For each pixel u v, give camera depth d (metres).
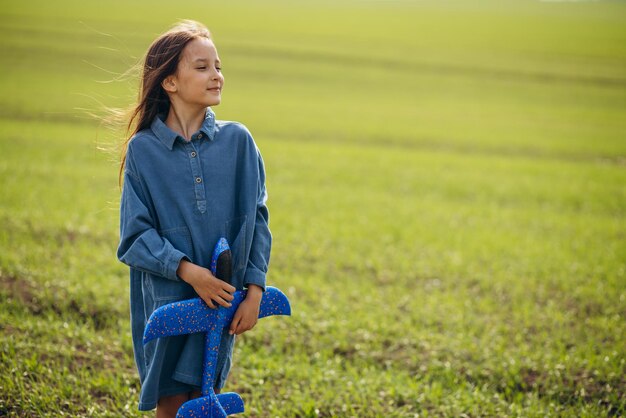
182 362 3.17
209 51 3.18
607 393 5.16
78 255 8.02
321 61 47.38
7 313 5.89
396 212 12.55
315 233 10.30
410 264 8.94
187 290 3.16
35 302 6.39
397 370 5.52
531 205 14.30
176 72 3.16
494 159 21.09
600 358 5.67
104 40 45.31
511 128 28.92
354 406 4.70
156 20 61.22
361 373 5.43
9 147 16.75
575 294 7.79
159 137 3.17
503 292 7.98
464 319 6.77
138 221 3.08
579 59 54.69
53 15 56.97
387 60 49.41
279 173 16.31
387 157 20.20
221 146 3.25
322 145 22.31
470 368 5.55
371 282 8.13
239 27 63.31
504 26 79.50
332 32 64.94
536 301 7.70
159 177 3.15
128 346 5.49
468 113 32.81
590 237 11.12
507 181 16.94
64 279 6.95
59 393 4.52
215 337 3.11
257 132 24.42
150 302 3.24
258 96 34.12
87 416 4.30
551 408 4.85
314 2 106.12
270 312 3.29
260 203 3.32
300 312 6.54
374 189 15.23
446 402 4.81
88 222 9.74
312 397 4.84
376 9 97.44
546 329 6.71
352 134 25.48
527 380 5.44
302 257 9.03
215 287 3.02
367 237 10.34
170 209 3.16
